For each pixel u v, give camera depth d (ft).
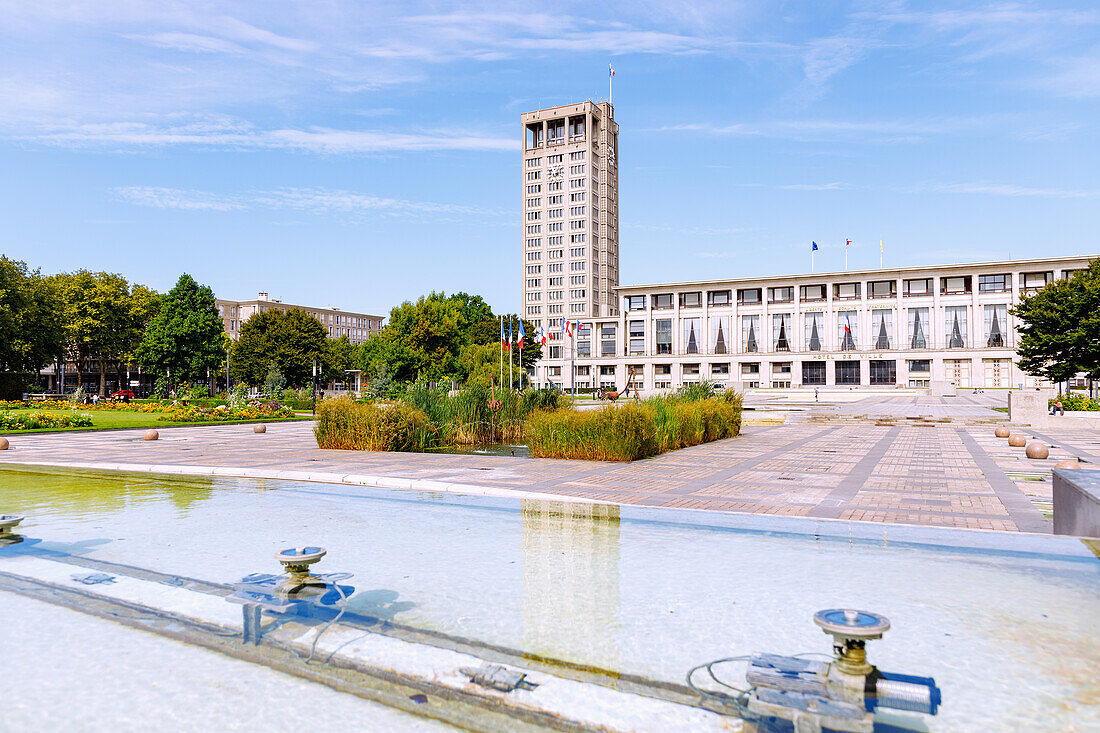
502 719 9.43
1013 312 162.71
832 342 315.78
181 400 152.97
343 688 10.53
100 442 72.59
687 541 21.03
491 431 71.10
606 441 49.01
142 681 10.82
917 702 9.55
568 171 457.27
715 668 11.02
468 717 9.51
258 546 20.45
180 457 52.21
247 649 12.15
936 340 298.15
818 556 18.76
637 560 18.47
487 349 212.84
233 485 36.04
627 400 55.72
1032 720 8.99
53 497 31.53
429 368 220.02
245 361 246.47
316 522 24.67
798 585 15.75
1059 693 9.81
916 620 13.01
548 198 463.01
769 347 329.11
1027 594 14.71
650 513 26.55
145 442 72.28
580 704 9.84
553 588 15.71
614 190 485.56
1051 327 150.30
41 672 11.18
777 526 23.59
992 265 288.51
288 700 10.13
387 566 17.89
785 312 327.26
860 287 315.17
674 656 11.56
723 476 39.65
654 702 9.86
